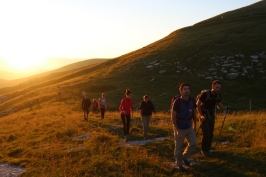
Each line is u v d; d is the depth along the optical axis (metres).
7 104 61.47
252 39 68.44
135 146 12.29
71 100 47.56
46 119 27.97
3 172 10.05
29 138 17.14
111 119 24.02
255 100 43.78
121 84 55.22
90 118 26.14
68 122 22.38
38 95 59.22
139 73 61.16
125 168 9.41
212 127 10.18
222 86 48.91
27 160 11.31
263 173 8.07
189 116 8.95
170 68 60.84
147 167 9.45
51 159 11.08
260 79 50.91
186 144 11.80
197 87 50.22
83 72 84.44
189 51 68.25
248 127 13.66
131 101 14.17
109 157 10.60
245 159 9.16
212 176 8.40
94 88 54.56
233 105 41.75
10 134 18.94
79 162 10.26
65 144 14.21
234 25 86.38
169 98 45.47
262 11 96.31
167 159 10.35
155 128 16.81
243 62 57.31
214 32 82.62
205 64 59.41
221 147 10.87
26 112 42.84
